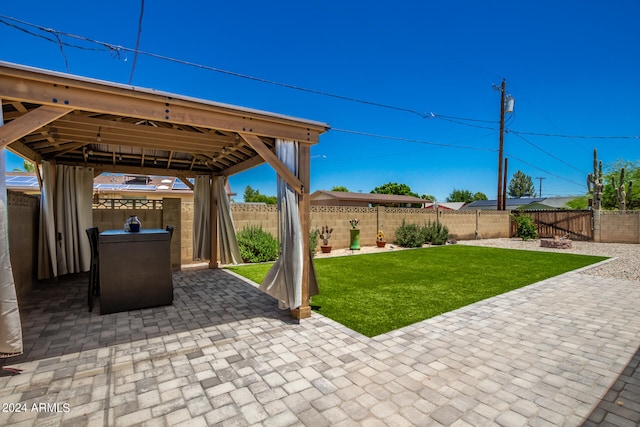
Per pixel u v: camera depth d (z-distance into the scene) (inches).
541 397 93.4
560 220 625.9
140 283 176.4
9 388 96.6
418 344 131.7
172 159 269.4
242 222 373.1
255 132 152.9
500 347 129.1
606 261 352.2
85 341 132.6
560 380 103.1
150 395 94.0
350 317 165.0
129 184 550.0
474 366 112.7
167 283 183.9
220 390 96.8
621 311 176.2
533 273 283.9
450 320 160.9
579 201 1148.5
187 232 331.9
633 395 94.3
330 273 281.6
